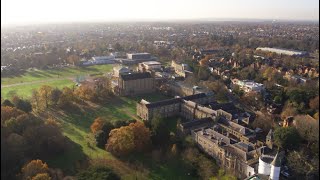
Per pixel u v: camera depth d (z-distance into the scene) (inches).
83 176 6934.1
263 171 7170.3
